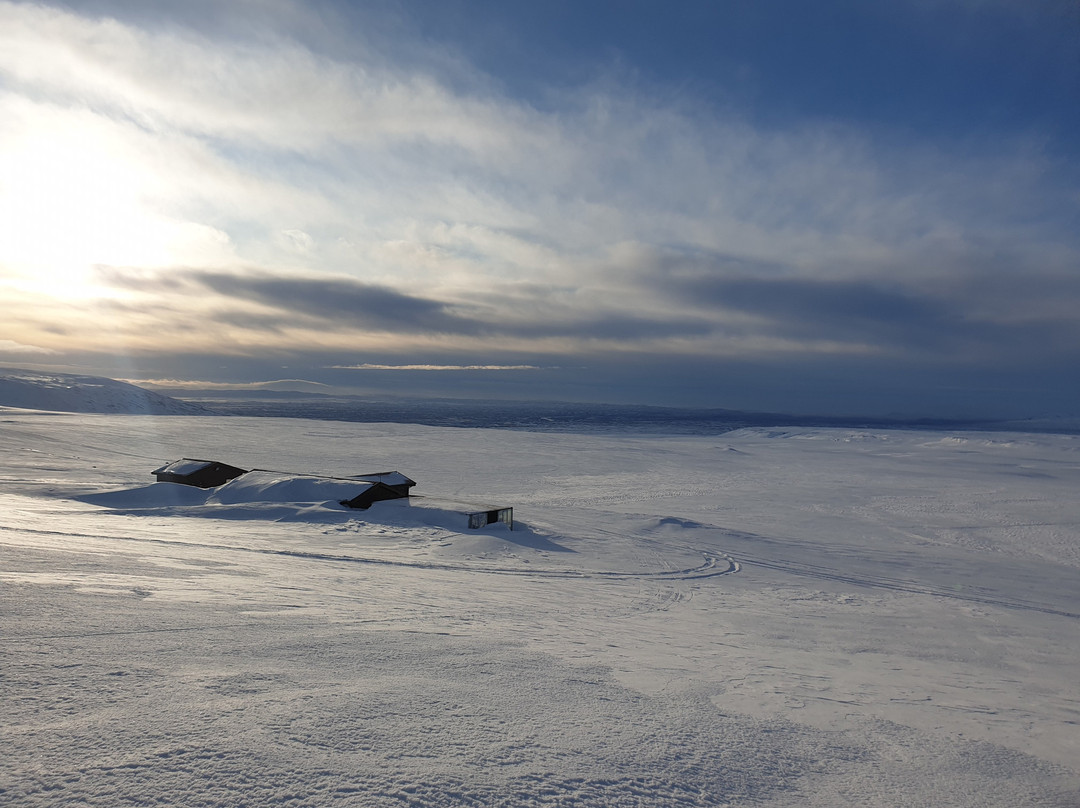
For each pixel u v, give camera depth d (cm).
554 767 325
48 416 11025
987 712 699
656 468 7731
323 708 376
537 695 466
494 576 1934
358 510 3134
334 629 664
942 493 5956
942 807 351
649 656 761
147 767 277
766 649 1046
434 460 7631
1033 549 3578
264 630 619
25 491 3366
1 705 340
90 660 443
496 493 5322
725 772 356
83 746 294
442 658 566
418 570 1894
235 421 12156
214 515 2919
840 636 1386
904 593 2302
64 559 1130
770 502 5212
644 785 320
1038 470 8319
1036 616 2038
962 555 3334
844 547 3434
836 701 619
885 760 424
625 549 2866
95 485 3684
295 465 6681
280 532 2552
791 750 415
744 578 2395
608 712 441
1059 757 499
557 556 2542
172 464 3853
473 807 270
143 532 2089
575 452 9225
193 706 360
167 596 790
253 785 268
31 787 250
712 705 511
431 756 320
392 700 408
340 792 269
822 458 9781
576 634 900
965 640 1510
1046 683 1075
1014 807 368
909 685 833
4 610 585
